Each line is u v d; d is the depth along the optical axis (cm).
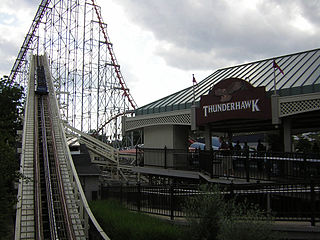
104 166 3083
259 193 989
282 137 2283
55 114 2397
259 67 2105
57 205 1268
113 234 1016
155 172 1969
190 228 846
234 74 2203
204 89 2195
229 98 1697
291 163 1162
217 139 4634
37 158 1625
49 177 1395
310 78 1563
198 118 1870
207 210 835
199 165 1652
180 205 1103
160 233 922
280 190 970
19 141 2088
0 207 1011
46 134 2041
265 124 2119
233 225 715
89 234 1130
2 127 1970
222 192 1005
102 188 1823
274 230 892
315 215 933
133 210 1284
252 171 1380
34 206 1241
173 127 2075
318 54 1833
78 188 1282
